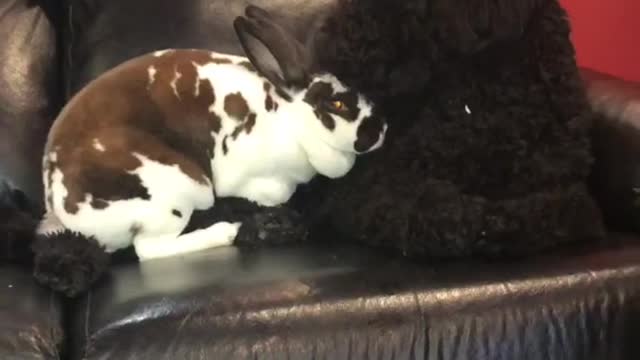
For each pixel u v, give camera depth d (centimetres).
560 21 126
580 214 121
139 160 118
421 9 114
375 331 104
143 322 102
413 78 117
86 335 103
